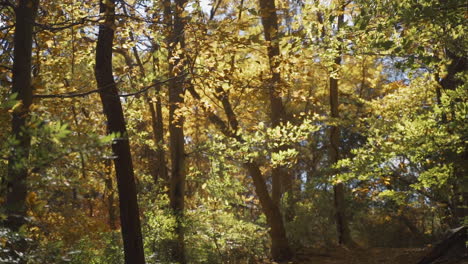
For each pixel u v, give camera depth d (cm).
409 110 1456
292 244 1986
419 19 641
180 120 1462
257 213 2788
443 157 939
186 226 1363
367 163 1034
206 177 1595
